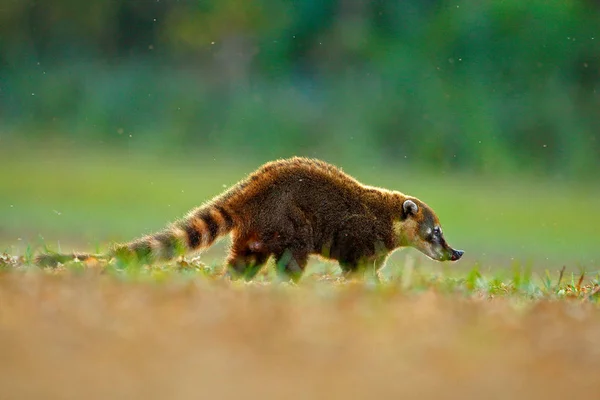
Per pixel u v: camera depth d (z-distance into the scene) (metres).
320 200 13.98
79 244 22.73
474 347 8.07
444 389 6.75
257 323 8.52
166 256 13.05
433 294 10.80
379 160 38.38
